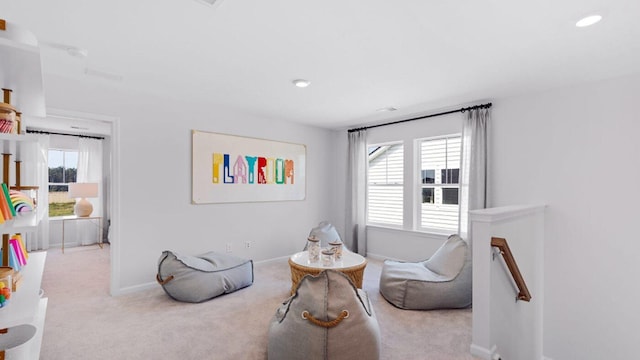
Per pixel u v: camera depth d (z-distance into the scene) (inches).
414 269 134.6
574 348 124.6
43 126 209.5
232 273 137.9
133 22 78.9
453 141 169.5
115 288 132.5
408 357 89.6
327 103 155.6
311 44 91.0
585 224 122.6
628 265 113.5
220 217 166.1
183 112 151.9
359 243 205.2
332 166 226.5
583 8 71.4
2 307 44.4
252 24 79.8
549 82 122.9
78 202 240.2
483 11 72.9
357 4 70.6
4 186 51.2
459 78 119.0
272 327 86.3
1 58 43.9
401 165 193.5
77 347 91.8
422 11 73.2
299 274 126.6
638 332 111.4
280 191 193.9
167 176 146.9
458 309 122.0
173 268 126.3
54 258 201.9
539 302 130.5
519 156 139.9
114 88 131.6
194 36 86.4
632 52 94.7
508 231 103.2
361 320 78.1
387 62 103.9
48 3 70.1
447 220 171.8
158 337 98.2
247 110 170.9
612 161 117.1
